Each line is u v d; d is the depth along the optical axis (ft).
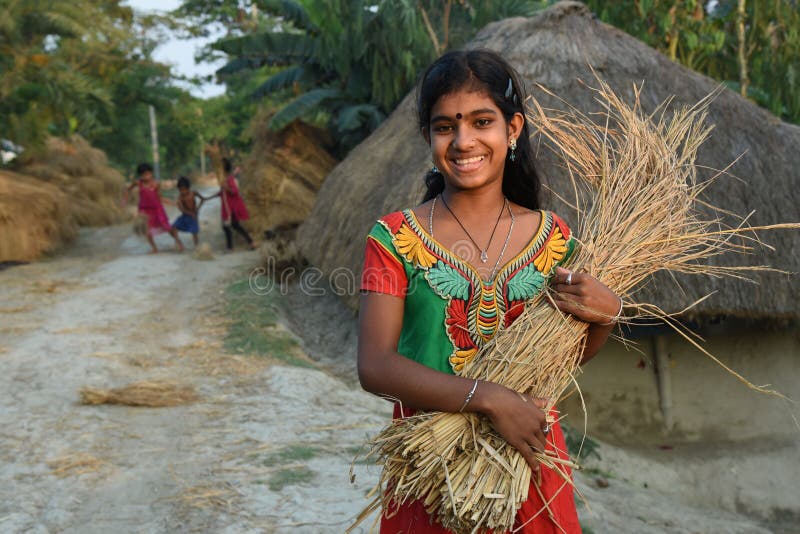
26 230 37.86
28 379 19.15
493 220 5.63
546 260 5.66
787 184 21.38
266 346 22.85
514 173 5.90
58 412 16.81
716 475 21.15
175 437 15.44
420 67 37.68
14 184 39.37
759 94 35.35
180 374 19.92
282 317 26.91
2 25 42.52
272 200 41.22
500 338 5.41
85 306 27.58
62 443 15.02
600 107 20.81
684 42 32.86
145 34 65.00
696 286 19.31
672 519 16.15
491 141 5.40
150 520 11.83
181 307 27.58
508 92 5.47
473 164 5.42
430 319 5.42
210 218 54.75
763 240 20.49
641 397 23.52
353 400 18.37
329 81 44.65
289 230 39.96
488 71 5.38
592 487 17.70
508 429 5.03
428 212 5.62
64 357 21.06
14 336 23.32
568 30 22.52
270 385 19.02
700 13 33.45
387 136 26.86
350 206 23.94
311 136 42.09
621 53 22.52
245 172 43.06
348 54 37.86
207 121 119.14
